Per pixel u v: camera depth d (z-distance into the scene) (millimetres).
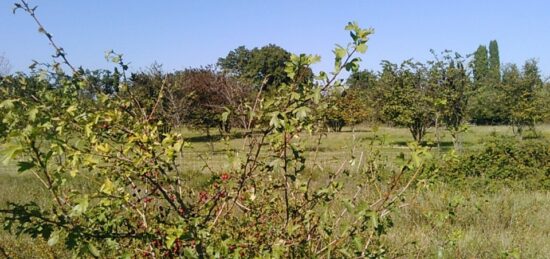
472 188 10367
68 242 2217
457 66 19141
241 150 2604
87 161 2334
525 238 6699
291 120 2264
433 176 3084
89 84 2682
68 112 2379
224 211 2979
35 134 1943
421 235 5691
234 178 2574
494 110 24906
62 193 2773
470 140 18031
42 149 2270
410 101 19453
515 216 8023
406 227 6336
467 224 7383
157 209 3191
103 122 2553
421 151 2551
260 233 3084
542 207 8914
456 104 19203
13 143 1926
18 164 1940
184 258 2625
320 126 3012
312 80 2295
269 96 2436
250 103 2756
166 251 2711
